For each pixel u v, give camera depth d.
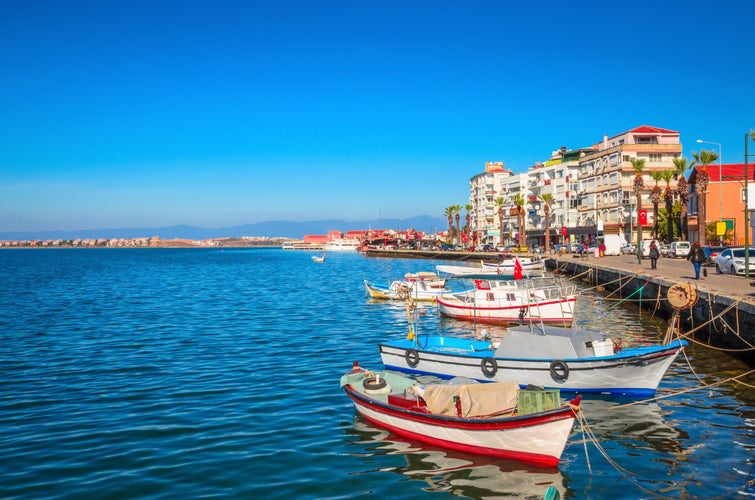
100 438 15.45
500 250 115.56
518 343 20.41
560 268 69.50
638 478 12.93
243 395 19.62
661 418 16.75
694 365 22.62
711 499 11.85
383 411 16.05
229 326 35.53
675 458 13.92
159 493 12.28
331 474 13.30
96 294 57.75
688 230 75.19
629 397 18.94
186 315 40.91
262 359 25.53
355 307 46.16
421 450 14.82
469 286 56.81
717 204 68.69
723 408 17.47
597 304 43.50
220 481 12.88
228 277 86.06
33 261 164.75
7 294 57.62
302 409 18.11
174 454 14.39
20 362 24.89
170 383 21.25
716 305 25.39
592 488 12.52
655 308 35.81
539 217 127.31
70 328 34.62
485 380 20.75
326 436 15.75
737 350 22.64
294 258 181.50
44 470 13.40
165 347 28.41
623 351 20.48
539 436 13.46
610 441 15.15
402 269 102.81
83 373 22.84
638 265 51.19
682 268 45.91
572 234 111.69
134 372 23.00
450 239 165.25
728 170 73.31
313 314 41.59
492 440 14.13
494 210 156.88
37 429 16.17
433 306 47.06
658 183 92.69
